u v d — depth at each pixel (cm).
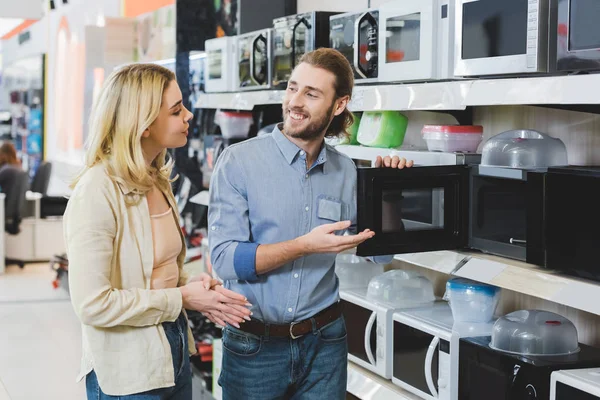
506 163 275
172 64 600
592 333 292
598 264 227
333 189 268
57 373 563
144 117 223
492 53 259
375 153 346
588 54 222
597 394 223
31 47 1407
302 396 270
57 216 1016
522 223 257
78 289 218
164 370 228
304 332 261
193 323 539
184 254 250
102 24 952
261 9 520
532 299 319
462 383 285
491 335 286
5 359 595
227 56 486
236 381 265
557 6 238
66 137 1134
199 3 563
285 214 259
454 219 283
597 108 264
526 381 254
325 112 252
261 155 259
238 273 250
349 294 362
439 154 300
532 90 237
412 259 305
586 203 230
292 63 411
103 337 224
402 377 321
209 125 573
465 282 309
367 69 342
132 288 226
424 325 304
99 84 867
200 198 540
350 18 358
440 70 297
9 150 977
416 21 305
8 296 816
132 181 225
